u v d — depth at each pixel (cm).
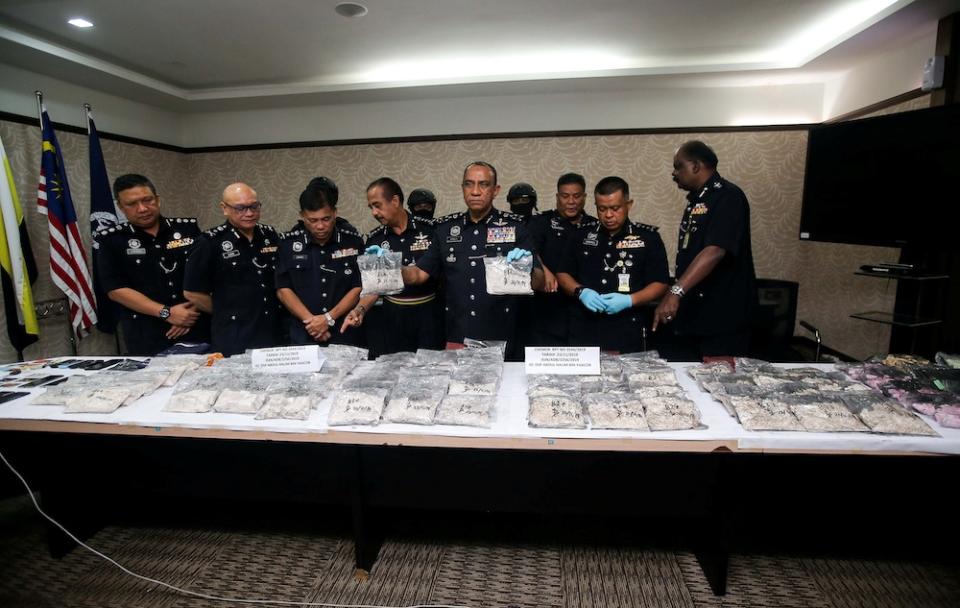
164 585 177
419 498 176
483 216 225
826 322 421
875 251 361
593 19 298
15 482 233
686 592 168
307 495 180
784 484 179
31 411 164
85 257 353
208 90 427
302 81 411
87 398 165
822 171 295
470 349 198
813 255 434
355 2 268
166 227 268
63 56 323
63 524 192
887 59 340
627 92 435
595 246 242
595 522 206
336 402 155
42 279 352
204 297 246
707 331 229
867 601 163
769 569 178
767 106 428
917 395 152
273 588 174
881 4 280
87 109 366
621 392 160
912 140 247
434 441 144
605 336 240
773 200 440
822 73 389
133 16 281
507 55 360
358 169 476
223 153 491
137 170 439
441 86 401
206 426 154
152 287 264
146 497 227
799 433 138
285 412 155
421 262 230
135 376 183
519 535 198
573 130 445
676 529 201
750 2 278
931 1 256
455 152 461
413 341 263
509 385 182
